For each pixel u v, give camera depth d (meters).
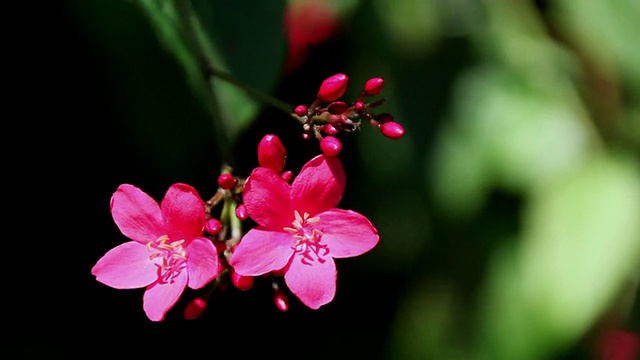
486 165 0.85
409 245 0.88
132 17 0.76
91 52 0.78
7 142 0.80
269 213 0.74
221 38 0.77
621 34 0.84
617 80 0.85
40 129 0.80
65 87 0.79
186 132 0.77
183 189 0.73
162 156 0.78
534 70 0.85
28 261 0.83
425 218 0.87
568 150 0.85
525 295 0.85
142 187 0.81
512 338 0.86
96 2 0.76
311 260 0.74
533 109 0.85
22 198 0.81
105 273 0.74
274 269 0.74
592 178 0.85
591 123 0.85
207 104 0.77
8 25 0.78
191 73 0.76
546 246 0.85
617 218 0.84
